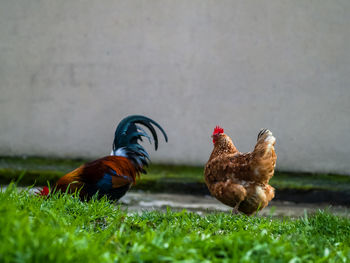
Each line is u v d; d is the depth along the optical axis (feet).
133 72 36.09
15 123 36.88
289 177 32.83
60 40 36.40
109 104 36.35
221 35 35.19
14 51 36.68
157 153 35.86
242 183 19.69
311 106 34.40
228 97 35.32
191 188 30.53
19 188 27.94
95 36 36.22
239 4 34.86
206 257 9.80
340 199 28.86
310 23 34.09
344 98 34.01
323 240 12.27
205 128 35.60
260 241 10.78
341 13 33.68
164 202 27.02
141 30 35.88
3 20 36.63
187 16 35.45
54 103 36.65
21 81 36.76
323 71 34.14
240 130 35.22
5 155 36.86
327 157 34.30
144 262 9.25
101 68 36.29
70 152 36.65
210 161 20.95
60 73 36.58
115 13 35.99
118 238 10.96
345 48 33.81
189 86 35.68
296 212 25.43
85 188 19.80
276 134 34.78
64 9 36.27
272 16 34.50
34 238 8.79
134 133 23.59
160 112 35.96
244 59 35.01
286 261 9.59
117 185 20.58
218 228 14.55
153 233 10.89
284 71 34.58
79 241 9.45
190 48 35.53
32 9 36.45
